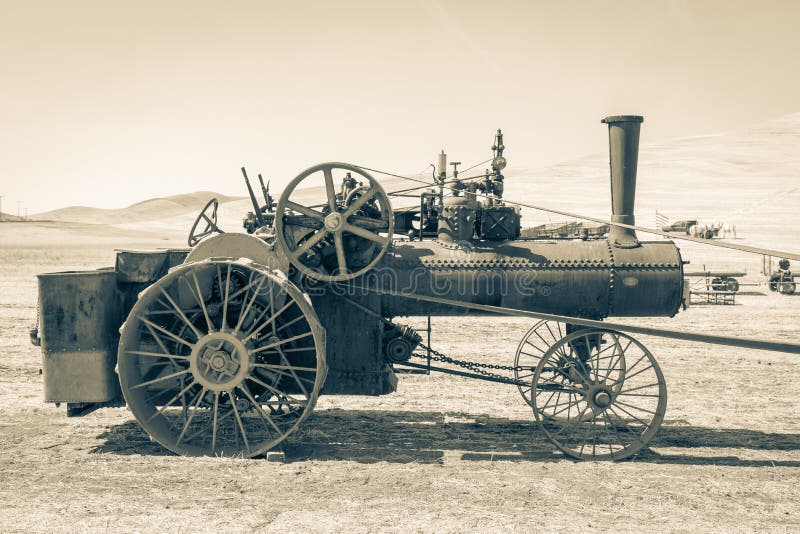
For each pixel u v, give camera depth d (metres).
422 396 11.01
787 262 28.08
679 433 9.11
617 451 8.23
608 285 8.55
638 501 6.66
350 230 7.91
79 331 8.13
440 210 8.91
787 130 165.12
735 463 7.89
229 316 8.47
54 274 8.13
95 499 6.54
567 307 8.70
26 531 5.79
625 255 8.65
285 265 8.09
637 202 90.00
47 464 7.57
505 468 7.61
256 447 7.96
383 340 8.80
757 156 132.88
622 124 8.74
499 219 8.99
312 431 8.98
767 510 6.47
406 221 9.39
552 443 8.60
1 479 7.08
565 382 8.39
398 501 6.57
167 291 8.44
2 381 11.56
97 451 8.11
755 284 29.38
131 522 6.01
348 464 7.67
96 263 42.25
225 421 9.10
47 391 8.14
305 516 6.18
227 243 8.14
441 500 6.61
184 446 7.97
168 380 8.45
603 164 138.75
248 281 8.36
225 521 6.06
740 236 57.88
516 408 10.34
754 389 11.62
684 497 6.77
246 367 7.75
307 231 8.14
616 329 7.90
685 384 12.00
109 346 8.28
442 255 8.70
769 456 8.16
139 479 7.11
